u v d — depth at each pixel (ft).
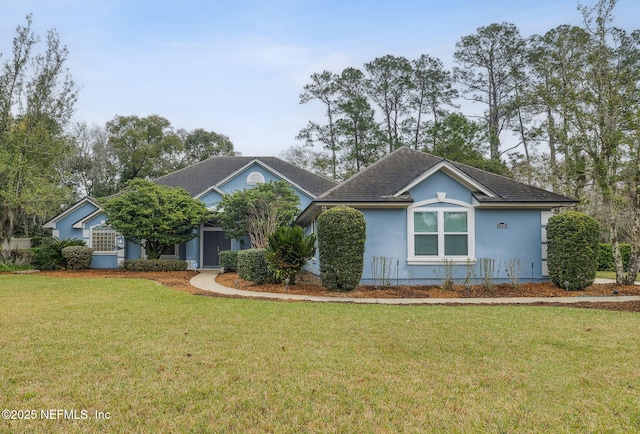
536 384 16.83
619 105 46.88
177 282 51.62
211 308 32.58
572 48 55.67
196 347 21.47
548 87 78.18
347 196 47.01
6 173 69.31
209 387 16.19
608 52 48.14
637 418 13.91
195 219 67.21
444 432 12.93
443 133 106.01
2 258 69.72
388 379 17.28
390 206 47.44
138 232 64.03
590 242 43.39
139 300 36.29
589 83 48.52
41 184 72.23
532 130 105.40
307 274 58.59
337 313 30.81
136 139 142.92
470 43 124.98
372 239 47.65
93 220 74.69
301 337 23.71
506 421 13.67
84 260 69.00
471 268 47.11
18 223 105.70
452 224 48.08
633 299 38.81
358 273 42.65
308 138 141.59
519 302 37.06
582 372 18.21
